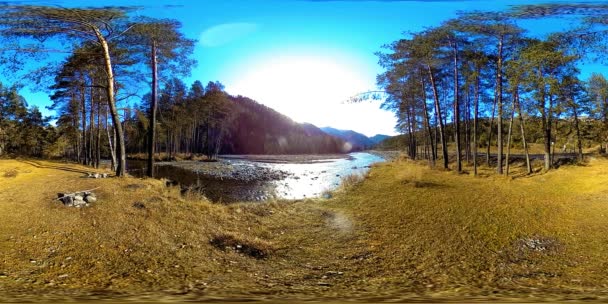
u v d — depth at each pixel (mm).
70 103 32531
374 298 5684
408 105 38062
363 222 12945
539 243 10016
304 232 11758
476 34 24859
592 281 6906
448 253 9336
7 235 9133
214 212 12758
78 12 14789
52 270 7363
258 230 11656
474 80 27281
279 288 6594
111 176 17797
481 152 53219
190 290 6289
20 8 14180
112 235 9672
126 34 18406
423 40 26359
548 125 25812
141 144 68625
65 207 11617
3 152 34344
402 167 32438
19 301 5293
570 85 25938
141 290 6199
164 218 11359
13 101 36375
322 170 40031
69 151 50906
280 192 22328
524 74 23625
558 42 21031
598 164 25453
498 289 6344
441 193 18297
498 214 13359
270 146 129000
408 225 12258
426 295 5879
